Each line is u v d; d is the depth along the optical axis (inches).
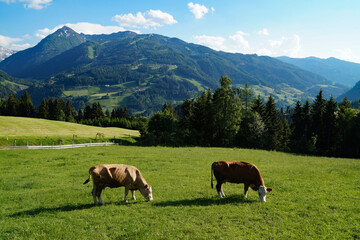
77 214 422.3
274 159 1255.5
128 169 496.4
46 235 340.8
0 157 1165.7
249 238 331.9
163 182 668.1
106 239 329.7
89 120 4859.7
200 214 418.6
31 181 681.0
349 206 456.1
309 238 330.3
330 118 2513.5
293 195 535.2
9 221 389.1
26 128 2527.1
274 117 2854.3
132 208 457.1
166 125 2492.6
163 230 354.9
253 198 518.3
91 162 1024.9
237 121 2476.6
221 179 523.5
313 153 2332.7
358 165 1040.2
